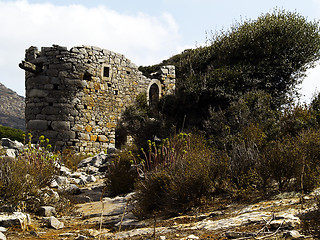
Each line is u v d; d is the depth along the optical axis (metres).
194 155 6.57
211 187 5.79
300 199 4.23
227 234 3.37
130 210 6.14
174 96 15.23
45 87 17.81
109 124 19.69
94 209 6.77
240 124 10.24
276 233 3.12
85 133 18.45
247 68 14.14
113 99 20.05
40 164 7.12
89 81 18.97
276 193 5.12
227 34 17.62
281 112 10.19
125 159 9.76
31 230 4.87
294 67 14.35
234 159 6.23
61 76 17.97
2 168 5.58
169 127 13.49
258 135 8.12
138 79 21.44
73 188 8.65
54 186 7.86
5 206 5.28
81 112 18.41
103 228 5.20
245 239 3.14
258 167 5.48
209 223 4.13
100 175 12.05
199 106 14.11
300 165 5.11
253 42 15.13
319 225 2.90
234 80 13.69
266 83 13.81
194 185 5.41
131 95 20.97
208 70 15.42
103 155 14.19
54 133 17.58
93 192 9.01
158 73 21.78
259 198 5.05
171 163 6.72
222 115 11.27
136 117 18.12
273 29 15.09
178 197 5.42
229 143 8.86
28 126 17.81
